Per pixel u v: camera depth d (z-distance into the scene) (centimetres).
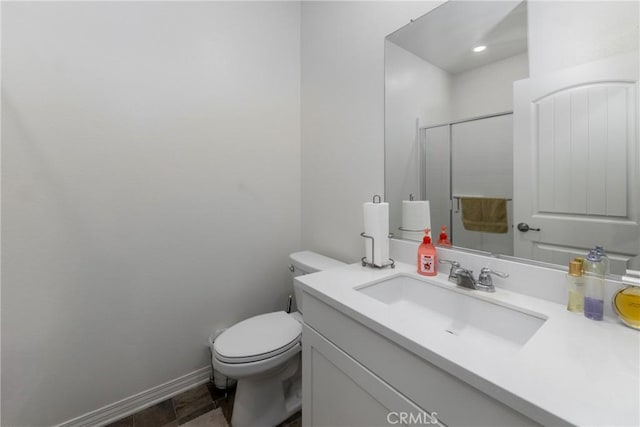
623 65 71
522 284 89
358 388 82
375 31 138
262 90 178
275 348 123
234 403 136
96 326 132
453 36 107
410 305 108
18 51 112
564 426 42
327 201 172
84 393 130
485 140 99
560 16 80
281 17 185
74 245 126
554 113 82
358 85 148
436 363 59
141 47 138
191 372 159
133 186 138
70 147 123
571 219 80
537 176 87
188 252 155
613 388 48
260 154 179
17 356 116
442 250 111
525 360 56
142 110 139
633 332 65
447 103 109
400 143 128
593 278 72
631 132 70
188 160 153
